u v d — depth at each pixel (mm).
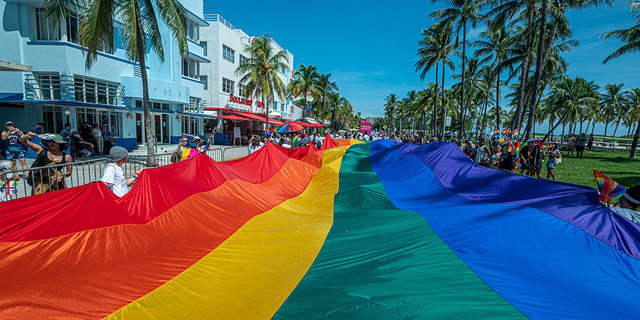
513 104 49094
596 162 18891
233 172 7230
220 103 31734
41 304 2732
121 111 19141
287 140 23719
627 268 3020
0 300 2641
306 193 8109
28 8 15734
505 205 4602
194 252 4055
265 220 5371
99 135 16281
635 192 3758
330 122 67375
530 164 10648
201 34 30922
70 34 16500
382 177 8570
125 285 3219
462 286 2814
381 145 13242
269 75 29594
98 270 3330
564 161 19547
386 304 2568
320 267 3594
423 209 5523
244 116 31938
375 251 3846
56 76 16203
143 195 4699
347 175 8969
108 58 18281
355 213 5594
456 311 2422
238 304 2979
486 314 2393
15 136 9000
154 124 22391
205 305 3004
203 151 10516
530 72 34094
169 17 12828
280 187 8195
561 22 19812
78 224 3699
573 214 3844
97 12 11344
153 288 3252
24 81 15867
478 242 3600
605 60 19203
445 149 8367
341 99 70125
